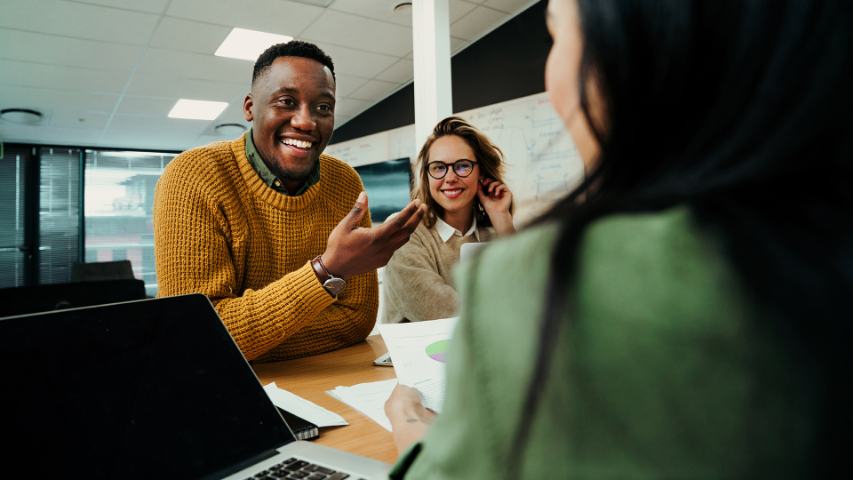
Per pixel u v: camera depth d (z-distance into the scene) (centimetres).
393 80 470
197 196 97
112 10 312
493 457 20
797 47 18
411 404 54
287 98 101
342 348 107
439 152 165
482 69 397
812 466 15
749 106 19
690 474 16
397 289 156
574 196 23
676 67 21
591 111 24
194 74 414
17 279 602
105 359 44
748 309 16
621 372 17
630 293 18
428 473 23
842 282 15
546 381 18
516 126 367
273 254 108
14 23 321
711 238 17
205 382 48
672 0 21
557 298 18
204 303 55
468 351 21
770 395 15
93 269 398
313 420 60
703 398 16
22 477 36
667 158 22
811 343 15
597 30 23
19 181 609
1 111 484
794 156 18
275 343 85
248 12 324
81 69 395
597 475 17
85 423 40
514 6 361
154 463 41
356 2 322
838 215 17
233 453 44
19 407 38
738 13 20
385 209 501
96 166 656
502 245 22
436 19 277
